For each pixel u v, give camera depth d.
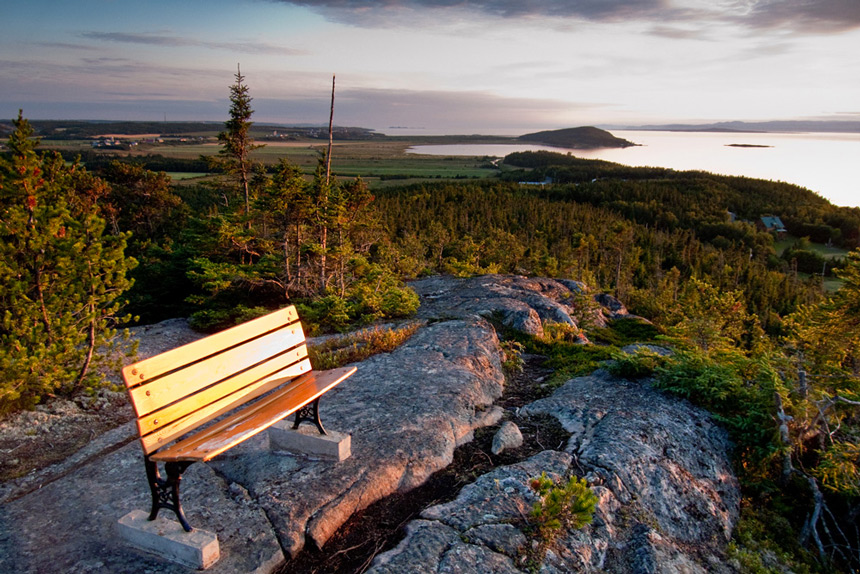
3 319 6.52
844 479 5.84
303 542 3.85
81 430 6.14
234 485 4.42
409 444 5.17
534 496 4.45
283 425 5.00
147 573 3.37
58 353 6.51
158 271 17.09
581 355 10.00
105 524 3.91
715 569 4.65
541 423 6.39
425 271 25.44
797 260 116.44
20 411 6.26
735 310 21.70
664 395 7.04
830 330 13.82
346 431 5.41
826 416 6.91
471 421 6.07
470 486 4.65
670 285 57.31
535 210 115.94
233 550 3.62
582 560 3.95
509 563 3.70
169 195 43.50
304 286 16.61
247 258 19.25
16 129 6.71
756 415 6.41
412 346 8.69
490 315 12.38
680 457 5.71
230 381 4.18
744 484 6.07
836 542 5.72
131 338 11.70
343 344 9.15
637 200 156.50
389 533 4.06
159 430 3.50
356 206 19.84
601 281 65.50
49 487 4.47
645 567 4.08
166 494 3.55
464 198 126.88
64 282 6.88
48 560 3.49
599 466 5.13
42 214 6.92
